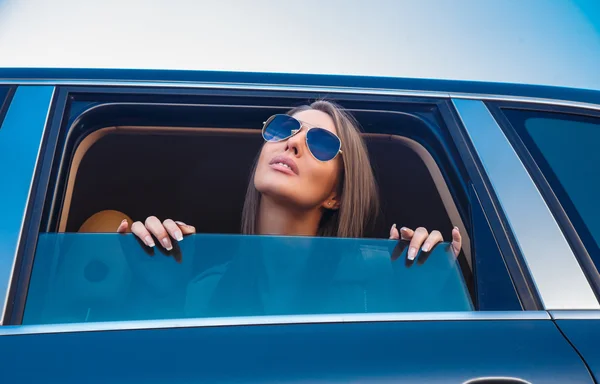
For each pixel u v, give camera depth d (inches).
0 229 53.6
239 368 47.0
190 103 69.9
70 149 64.1
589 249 58.6
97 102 67.7
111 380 45.7
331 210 80.0
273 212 77.9
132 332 49.8
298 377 46.6
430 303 56.7
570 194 63.0
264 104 71.3
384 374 47.4
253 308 54.8
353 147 75.1
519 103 70.7
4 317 49.5
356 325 51.9
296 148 73.2
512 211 60.4
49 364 46.4
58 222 58.0
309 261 58.8
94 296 53.8
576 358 49.9
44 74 66.3
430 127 70.7
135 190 92.4
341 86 71.4
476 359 49.1
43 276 53.1
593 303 54.8
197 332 50.1
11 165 57.6
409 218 87.4
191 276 56.7
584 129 70.2
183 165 90.3
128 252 57.1
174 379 46.0
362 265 59.4
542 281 55.6
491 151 65.7
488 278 57.4
